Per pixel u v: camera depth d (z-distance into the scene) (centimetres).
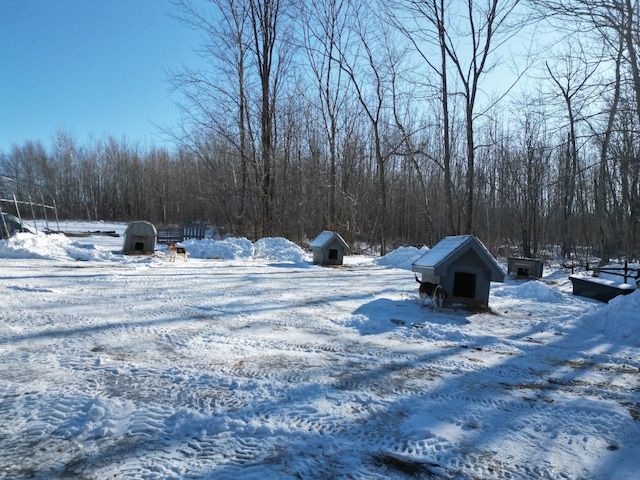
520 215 3073
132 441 301
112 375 426
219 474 264
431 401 402
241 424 330
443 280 909
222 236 3186
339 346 581
